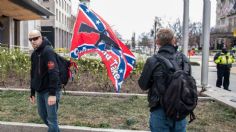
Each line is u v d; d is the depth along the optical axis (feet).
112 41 31.27
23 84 37.81
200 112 25.91
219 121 23.32
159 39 13.29
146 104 28.35
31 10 117.91
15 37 144.05
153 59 12.92
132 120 22.33
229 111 26.21
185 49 42.57
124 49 31.42
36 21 180.34
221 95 32.81
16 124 20.77
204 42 38.09
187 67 13.03
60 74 16.92
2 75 38.73
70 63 17.69
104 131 19.92
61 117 23.35
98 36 31.09
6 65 40.32
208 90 36.81
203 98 31.04
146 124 21.99
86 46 30.99
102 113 24.85
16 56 42.29
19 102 27.96
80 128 20.21
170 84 12.14
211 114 25.26
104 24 31.24
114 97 31.60
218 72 46.42
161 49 13.16
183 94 11.97
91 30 31.01
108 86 36.32
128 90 35.58
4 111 24.75
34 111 24.80
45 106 16.99
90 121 22.40
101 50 31.14
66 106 26.96
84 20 30.96
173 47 13.24
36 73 16.63
